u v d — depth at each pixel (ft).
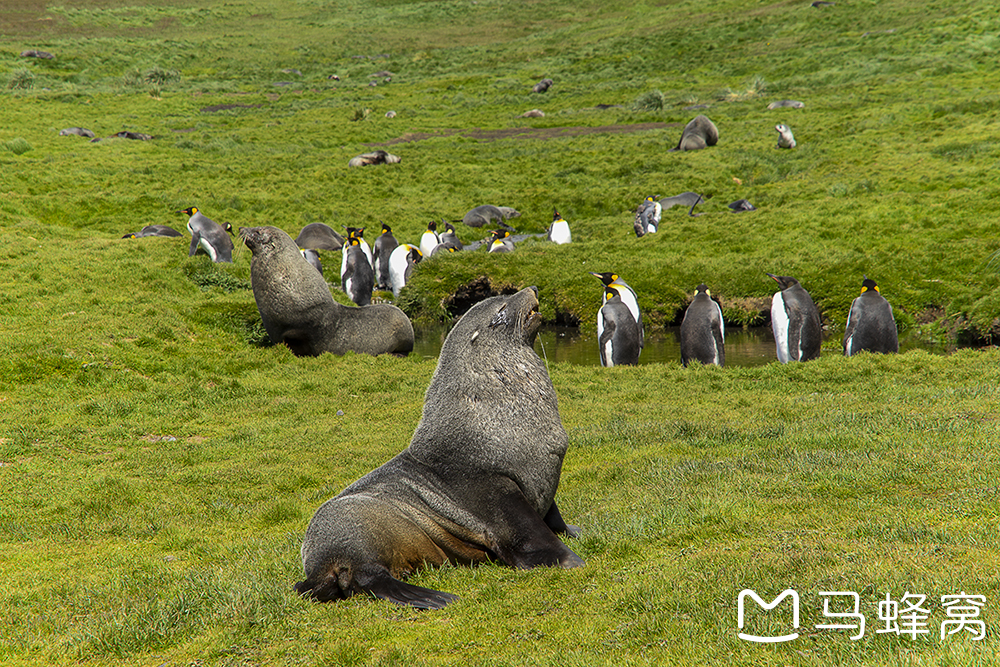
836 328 56.54
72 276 60.03
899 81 142.31
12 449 33.06
